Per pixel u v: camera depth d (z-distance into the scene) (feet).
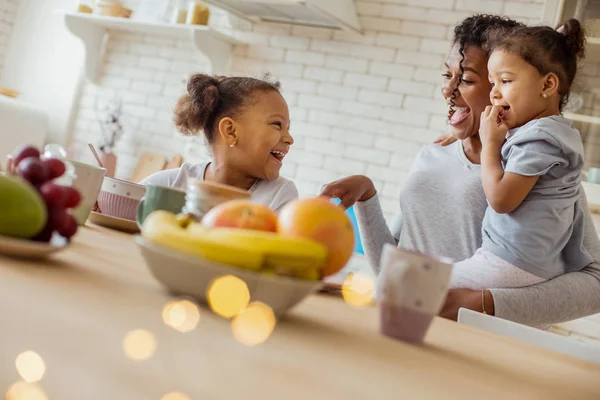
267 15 13.53
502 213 6.04
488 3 12.73
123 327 1.97
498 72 6.40
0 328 1.65
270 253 2.45
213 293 2.40
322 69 13.62
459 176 7.04
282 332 2.42
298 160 13.64
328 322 2.86
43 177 2.97
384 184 13.14
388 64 13.23
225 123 6.44
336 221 2.74
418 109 13.03
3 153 14.71
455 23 12.87
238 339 2.17
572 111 11.24
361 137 13.32
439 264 2.80
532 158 5.82
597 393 2.70
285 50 13.89
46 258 2.83
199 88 6.65
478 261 6.13
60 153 4.25
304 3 11.96
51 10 16.44
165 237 2.55
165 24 13.84
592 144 11.16
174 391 1.50
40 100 16.14
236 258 2.44
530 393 2.38
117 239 4.31
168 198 4.12
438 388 2.14
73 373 1.46
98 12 14.82
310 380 1.88
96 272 2.78
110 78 15.43
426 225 7.14
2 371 1.39
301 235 2.69
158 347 1.86
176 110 6.86
